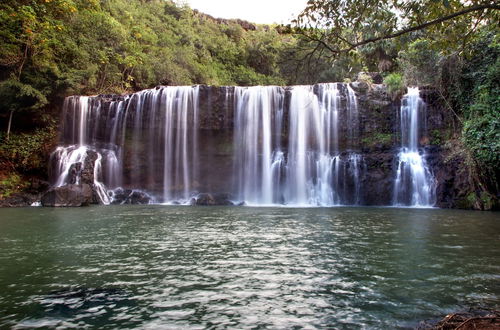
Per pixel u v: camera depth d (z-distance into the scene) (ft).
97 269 17.48
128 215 42.01
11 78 71.20
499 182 51.34
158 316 11.79
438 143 62.39
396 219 37.93
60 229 30.53
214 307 12.58
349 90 69.26
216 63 134.82
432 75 64.59
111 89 88.58
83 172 65.87
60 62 78.95
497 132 49.80
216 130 72.33
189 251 21.44
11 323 11.23
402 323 11.25
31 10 70.03
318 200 66.80
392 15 17.60
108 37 92.17
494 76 53.36
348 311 12.21
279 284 15.10
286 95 70.49
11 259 19.58
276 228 30.94
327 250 21.62
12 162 68.64
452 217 39.86
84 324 11.18
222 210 49.62
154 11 132.16
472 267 17.74
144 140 73.36
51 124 75.10
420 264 18.29
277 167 69.46
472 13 18.65
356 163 65.46
